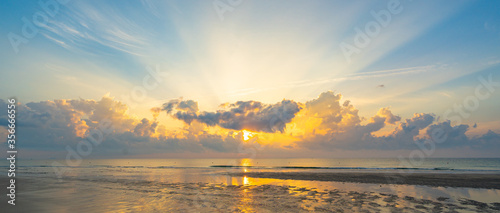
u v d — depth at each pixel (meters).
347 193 17.19
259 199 15.23
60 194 17.53
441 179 23.92
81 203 14.34
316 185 21.34
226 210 12.45
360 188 19.39
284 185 21.52
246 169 48.59
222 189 19.48
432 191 17.72
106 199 15.50
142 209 12.77
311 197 15.82
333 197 15.76
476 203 13.84
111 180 26.62
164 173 36.81
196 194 17.19
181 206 13.38
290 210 12.40
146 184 22.88
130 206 13.48
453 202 14.10
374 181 23.48
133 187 20.94
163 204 13.91
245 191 18.38
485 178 24.31
